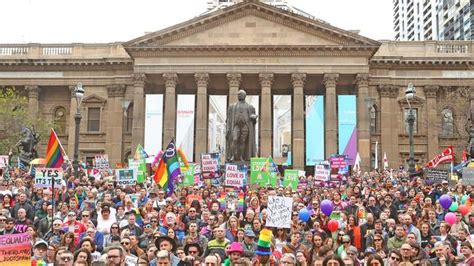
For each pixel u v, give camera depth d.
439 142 70.38
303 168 63.78
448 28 152.00
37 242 13.04
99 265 11.07
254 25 66.25
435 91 70.44
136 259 12.95
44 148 69.56
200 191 24.80
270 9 65.50
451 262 13.67
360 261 14.76
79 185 24.80
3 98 66.44
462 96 68.75
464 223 18.23
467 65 70.12
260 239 11.11
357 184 29.58
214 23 66.25
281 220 14.76
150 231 16.12
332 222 16.89
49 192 20.66
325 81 65.06
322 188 28.61
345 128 64.12
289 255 10.56
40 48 73.50
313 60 65.31
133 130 65.12
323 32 65.38
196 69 65.44
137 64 65.75
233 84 64.88
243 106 31.20
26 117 66.94
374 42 64.50
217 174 32.44
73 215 16.55
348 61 65.25
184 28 65.62
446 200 19.16
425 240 16.52
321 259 10.71
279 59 65.56
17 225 15.97
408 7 192.12
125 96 72.00
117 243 11.29
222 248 14.13
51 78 72.81
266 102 64.44
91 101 72.31
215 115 95.88
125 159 71.56
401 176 39.72
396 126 70.25
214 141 93.88
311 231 15.76
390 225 16.53
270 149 63.75
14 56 72.56
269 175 28.28
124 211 19.16
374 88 70.88
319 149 64.50
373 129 70.19
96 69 72.69
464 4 139.38
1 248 10.41
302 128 64.38
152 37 65.31
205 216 17.94
